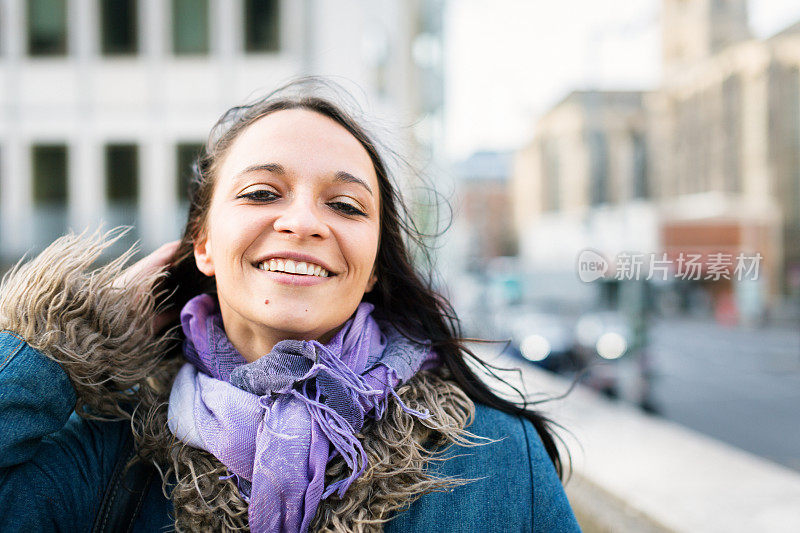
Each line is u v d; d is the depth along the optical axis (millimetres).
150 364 1112
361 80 14141
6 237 15391
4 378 951
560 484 1161
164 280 1216
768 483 3340
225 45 15312
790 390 10148
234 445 950
